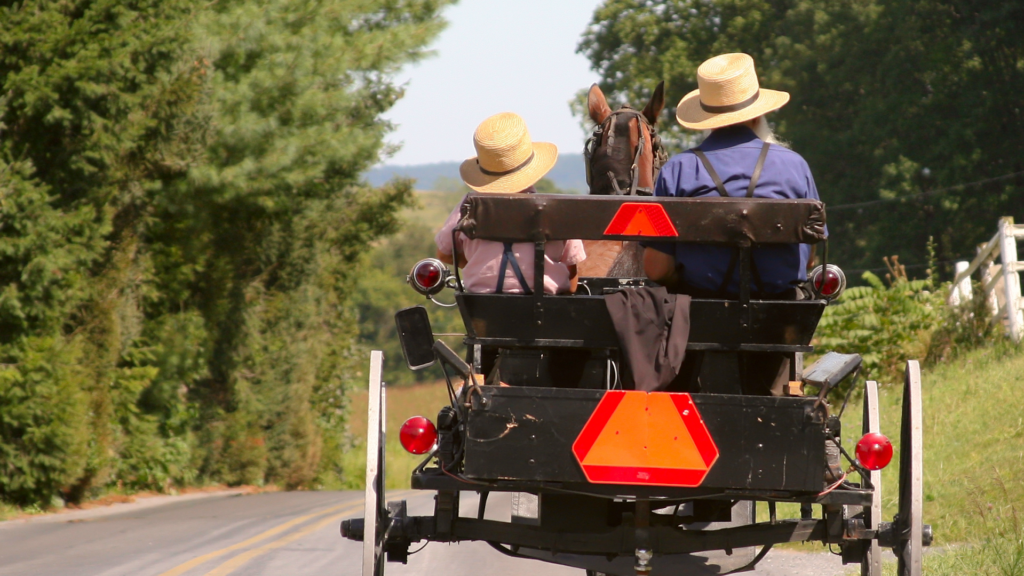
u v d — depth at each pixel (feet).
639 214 60.95
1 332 197.77
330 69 275.18
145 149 231.09
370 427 65.41
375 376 66.49
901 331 232.94
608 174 98.17
